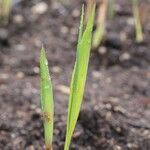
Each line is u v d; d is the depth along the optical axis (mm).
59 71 429
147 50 457
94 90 391
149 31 484
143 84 407
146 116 348
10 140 319
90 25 214
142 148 314
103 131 323
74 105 228
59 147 314
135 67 440
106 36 465
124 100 375
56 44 472
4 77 411
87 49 217
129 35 478
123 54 453
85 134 322
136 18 460
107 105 345
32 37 483
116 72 432
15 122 337
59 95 377
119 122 329
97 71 432
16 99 370
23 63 439
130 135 322
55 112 344
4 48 464
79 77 222
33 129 329
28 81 407
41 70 216
